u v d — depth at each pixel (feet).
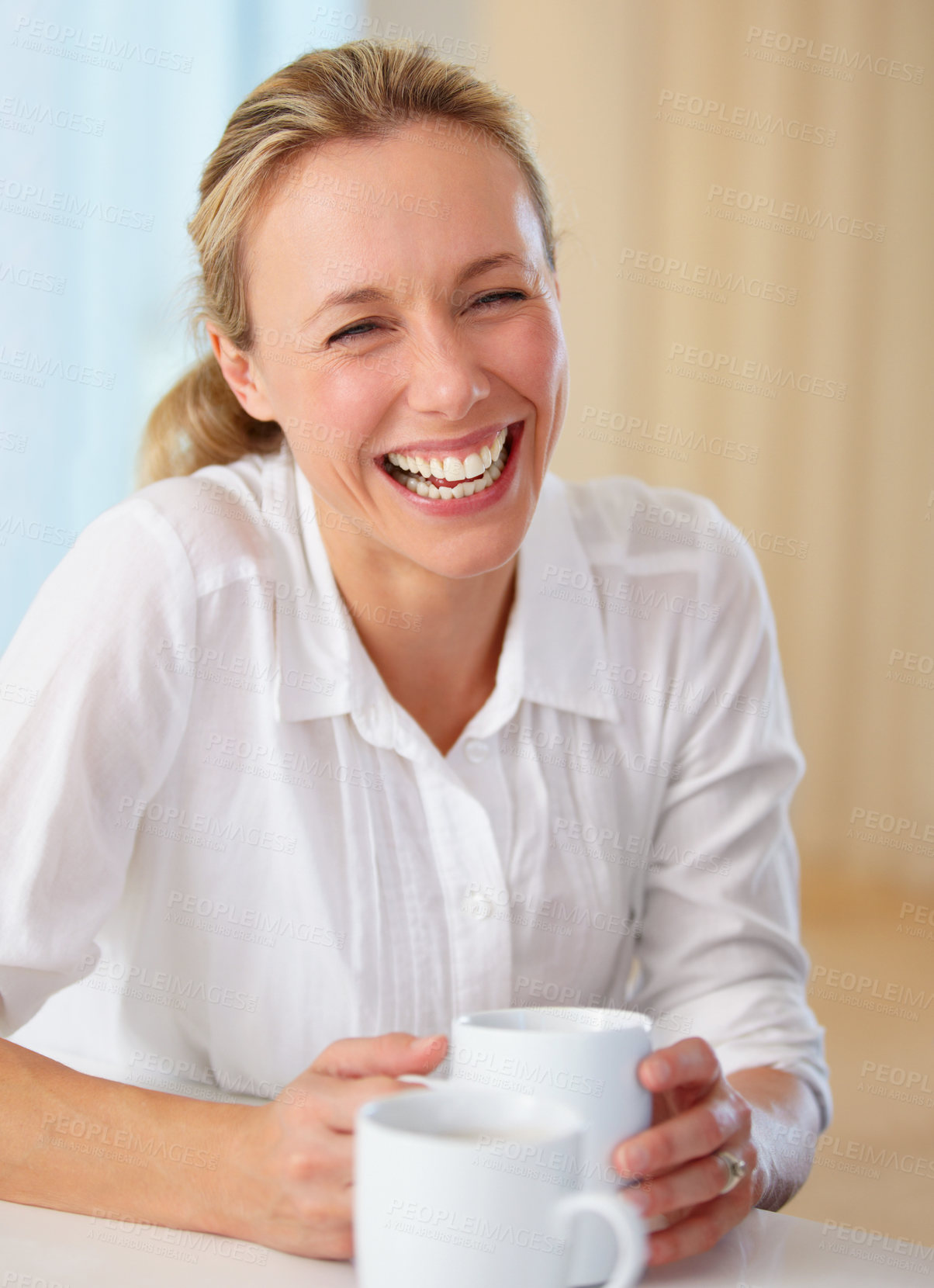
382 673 3.49
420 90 2.95
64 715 3.05
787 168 16.15
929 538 16.25
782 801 3.85
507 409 3.07
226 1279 2.11
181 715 3.24
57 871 3.02
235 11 11.42
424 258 2.91
